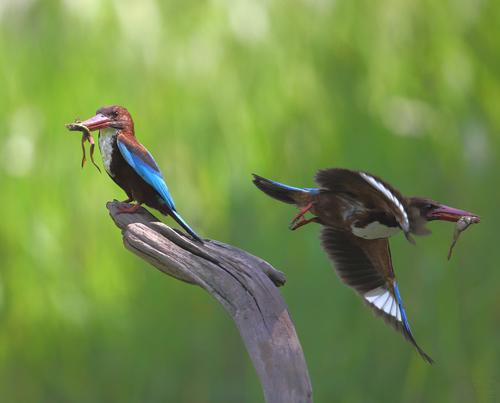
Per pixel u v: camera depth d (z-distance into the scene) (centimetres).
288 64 1260
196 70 1234
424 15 1299
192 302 1260
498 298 1238
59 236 1236
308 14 1268
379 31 1288
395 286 662
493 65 1313
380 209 620
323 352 1208
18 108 1223
